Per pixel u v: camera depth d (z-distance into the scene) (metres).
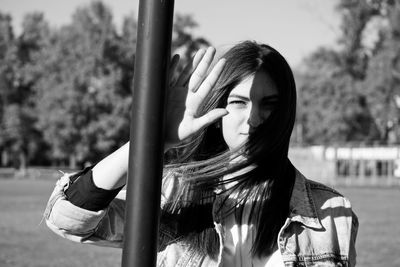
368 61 54.88
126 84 59.56
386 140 57.81
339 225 2.19
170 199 2.24
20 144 62.91
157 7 1.63
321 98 56.66
